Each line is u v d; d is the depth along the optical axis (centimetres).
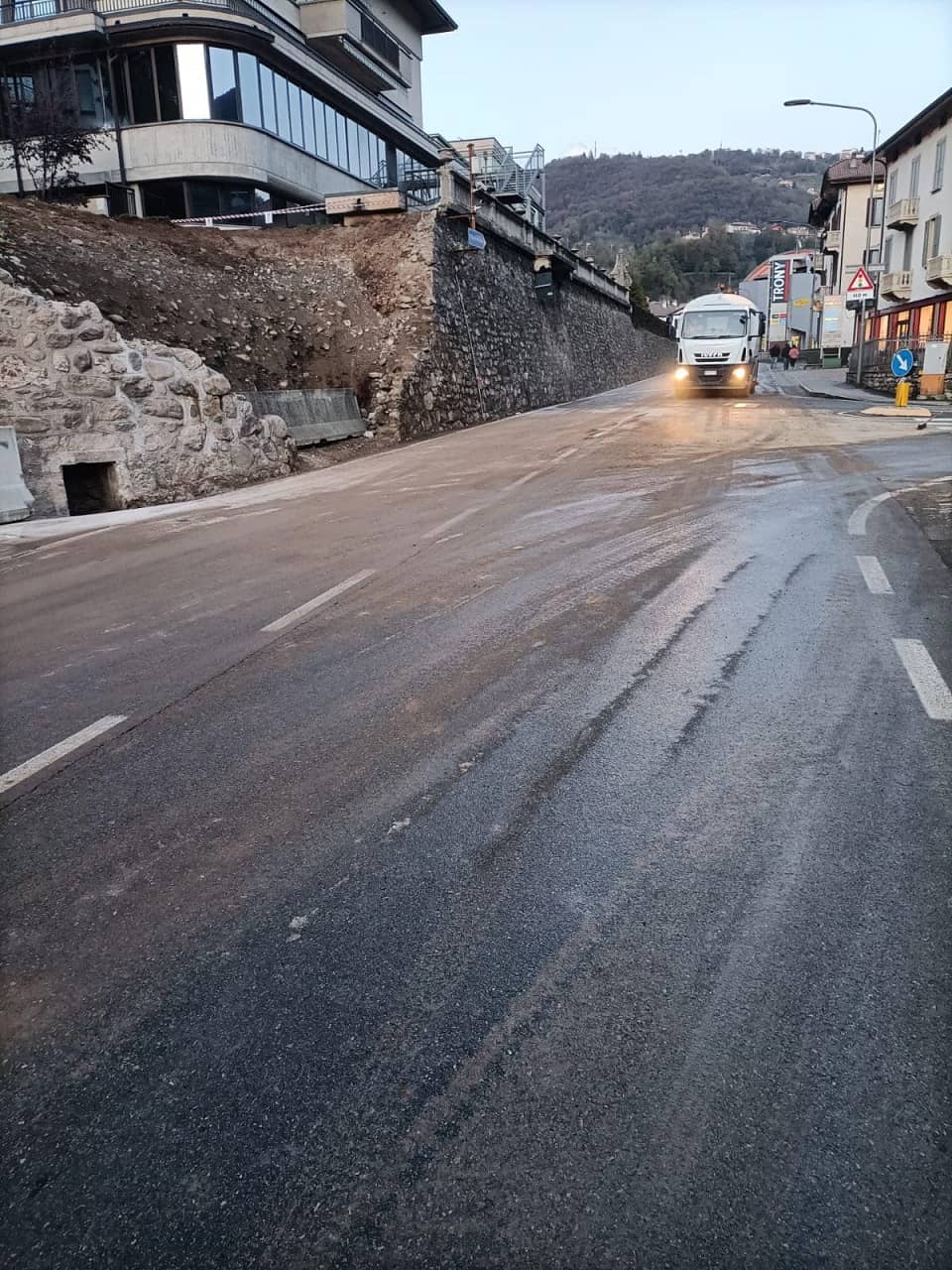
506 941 254
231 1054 216
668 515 877
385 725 407
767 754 362
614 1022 221
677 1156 183
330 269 2162
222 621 589
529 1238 168
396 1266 164
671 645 496
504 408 2564
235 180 2738
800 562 671
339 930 262
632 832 308
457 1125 193
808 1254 163
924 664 453
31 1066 215
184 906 277
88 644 552
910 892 270
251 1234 171
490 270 2638
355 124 3475
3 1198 180
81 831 324
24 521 1048
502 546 775
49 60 2636
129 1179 183
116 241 1686
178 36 2584
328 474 1393
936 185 3681
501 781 349
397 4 4000
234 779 361
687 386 2791
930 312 3794
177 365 1241
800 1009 223
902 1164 180
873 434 1631
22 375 1064
